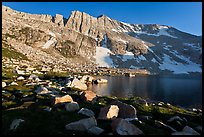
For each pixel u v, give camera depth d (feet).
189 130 57.41
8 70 314.55
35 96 106.73
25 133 51.90
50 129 55.01
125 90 262.26
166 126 64.64
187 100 204.95
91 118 58.59
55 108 76.79
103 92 238.89
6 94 114.62
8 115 64.28
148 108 93.50
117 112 69.72
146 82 385.29
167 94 241.14
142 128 58.75
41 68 490.08
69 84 195.11
